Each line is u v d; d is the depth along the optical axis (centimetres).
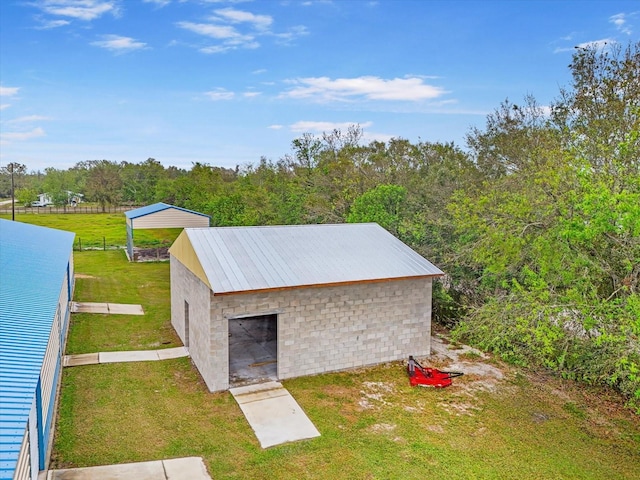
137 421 1008
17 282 1039
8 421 453
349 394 1175
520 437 1001
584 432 1034
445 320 1822
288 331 1242
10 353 625
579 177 1083
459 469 874
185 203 4594
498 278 1641
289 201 3231
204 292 1198
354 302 1318
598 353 1114
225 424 1009
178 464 855
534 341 1170
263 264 1278
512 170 2322
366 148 3756
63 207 7744
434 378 1240
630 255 1085
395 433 995
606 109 1603
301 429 997
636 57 1620
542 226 1272
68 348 1440
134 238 3191
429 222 1989
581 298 1060
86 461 849
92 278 2577
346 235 1562
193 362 1348
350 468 865
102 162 9594
